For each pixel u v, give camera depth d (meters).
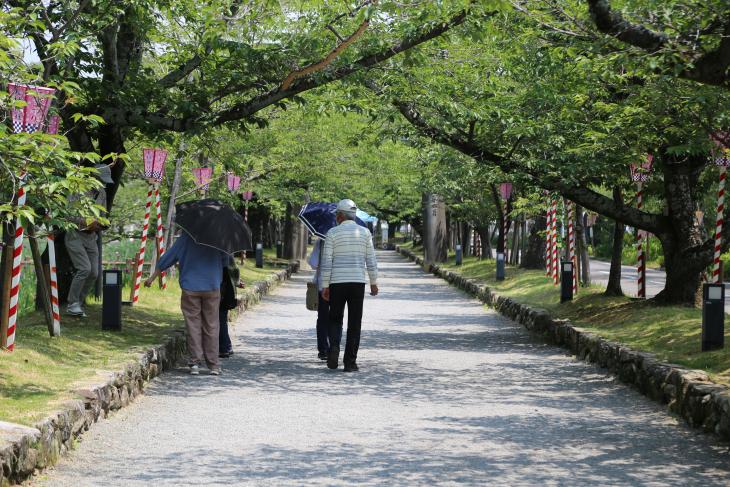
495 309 23.42
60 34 10.34
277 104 13.52
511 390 10.78
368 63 12.81
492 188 30.69
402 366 12.86
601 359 12.73
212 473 6.62
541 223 30.78
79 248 12.84
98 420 8.17
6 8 10.39
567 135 15.46
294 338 16.30
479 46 15.34
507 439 7.96
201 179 22.03
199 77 14.28
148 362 10.59
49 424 6.68
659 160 16.20
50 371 8.85
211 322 11.62
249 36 14.22
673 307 15.37
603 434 8.22
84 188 7.43
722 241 14.85
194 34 14.09
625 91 13.52
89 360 9.72
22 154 7.18
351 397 10.08
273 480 6.44
